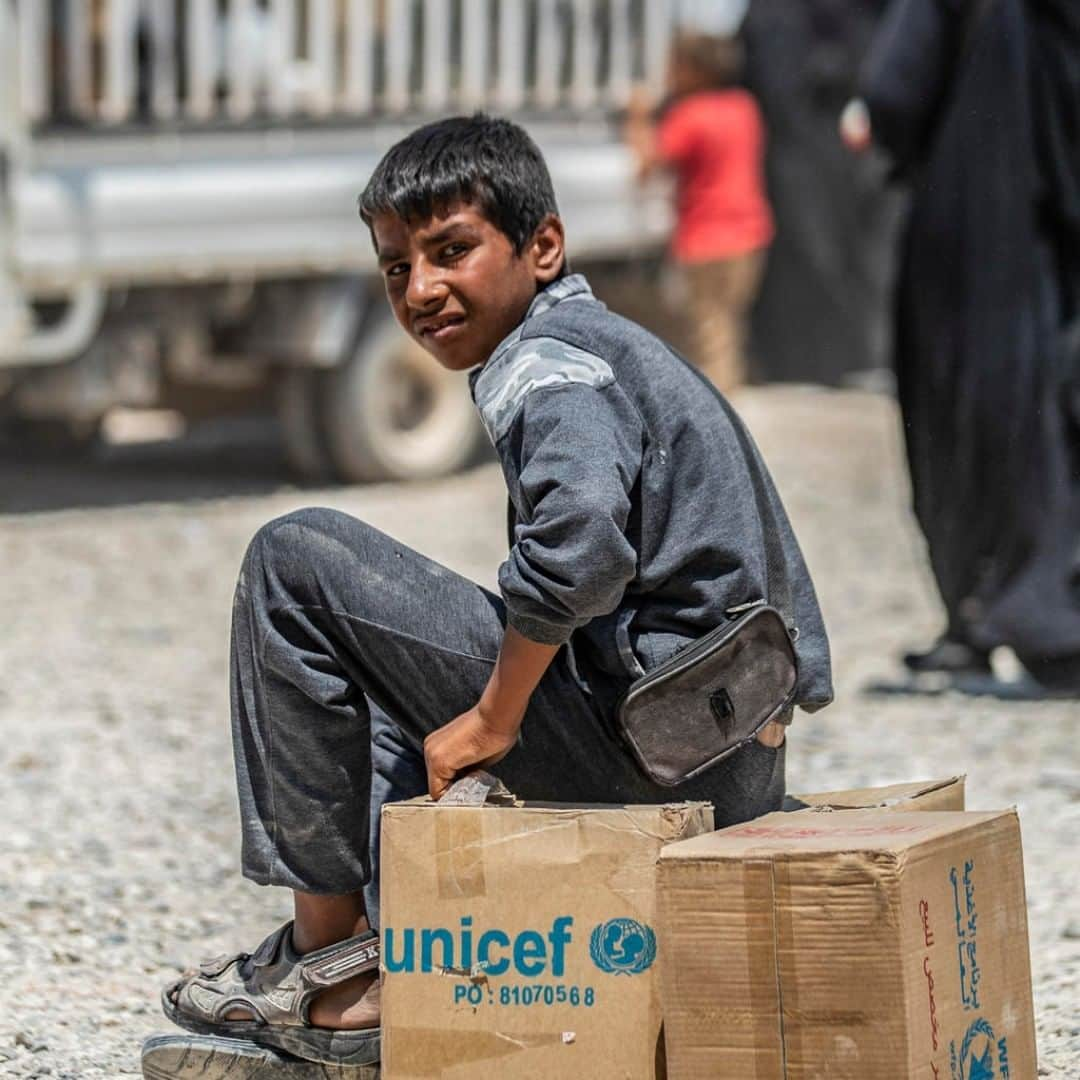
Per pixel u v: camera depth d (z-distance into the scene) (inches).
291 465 762.2
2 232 612.7
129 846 333.7
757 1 987.9
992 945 187.2
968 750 392.5
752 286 849.5
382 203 205.5
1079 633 420.2
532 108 756.0
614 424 193.2
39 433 796.6
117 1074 237.8
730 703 196.7
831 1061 173.8
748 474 202.2
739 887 175.8
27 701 438.0
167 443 845.2
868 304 1021.2
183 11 658.2
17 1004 259.9
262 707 201.2
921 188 428.5
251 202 671.1
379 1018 205.8
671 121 810.8
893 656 487.2
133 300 661.3
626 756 200.4
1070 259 425.4
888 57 430.3
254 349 707.4
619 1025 185.0
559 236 209.3
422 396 754.2
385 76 711.1
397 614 198.8
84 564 595.8
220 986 209.8
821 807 207.9
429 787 198.4
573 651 201.0
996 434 422.3
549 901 186.4
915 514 441.7
